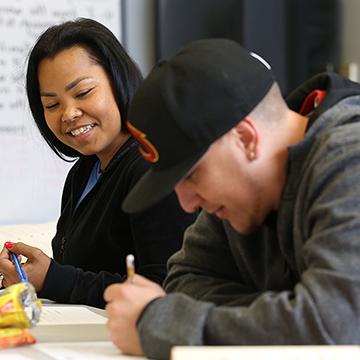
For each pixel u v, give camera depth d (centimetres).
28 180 381
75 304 217
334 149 137
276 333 125
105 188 240
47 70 237
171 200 221
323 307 124
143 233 223
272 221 152
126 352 138
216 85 136
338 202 131
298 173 143
